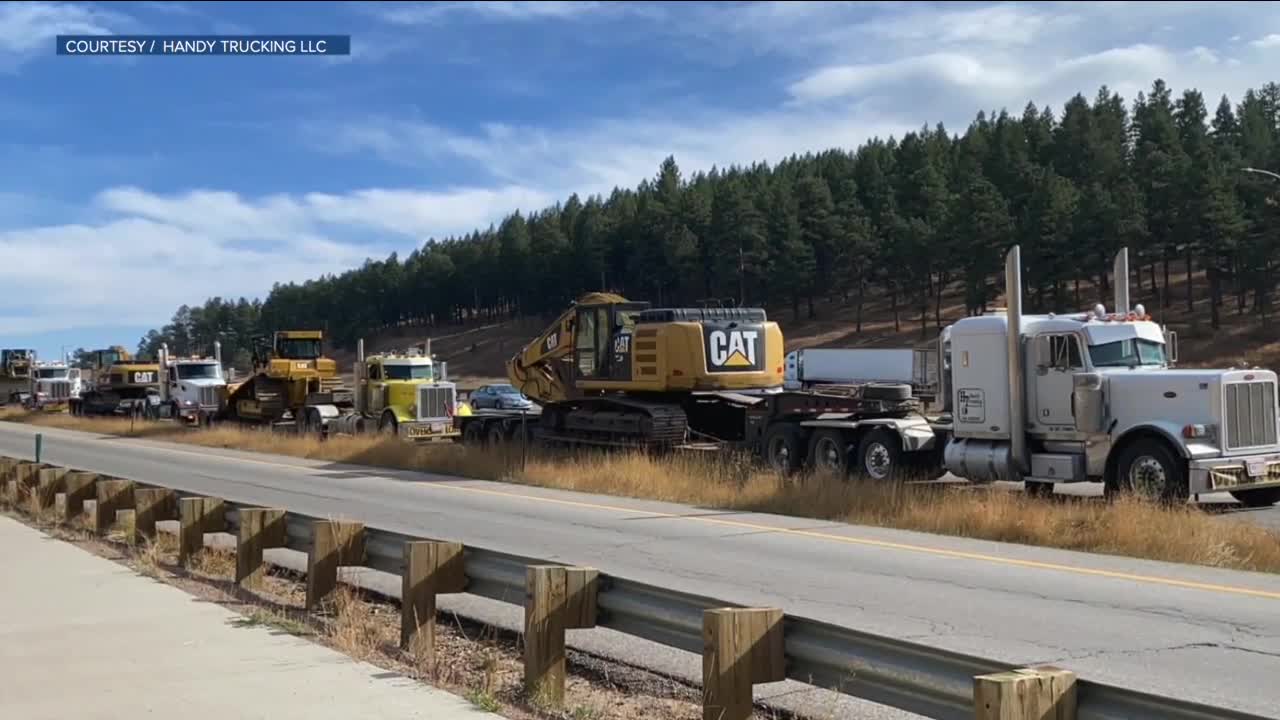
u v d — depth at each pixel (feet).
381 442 96.73
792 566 38.68
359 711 20.52
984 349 58.85
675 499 61.87
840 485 55.21
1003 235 265.54
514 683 23.52
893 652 16.39
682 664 26.23
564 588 21.89
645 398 83.51
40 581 35.04
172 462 95.40
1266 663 24.90
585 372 86.94
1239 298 262.67
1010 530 45.78
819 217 321.52
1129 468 52.75
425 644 25.54
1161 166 298.56
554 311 413.59
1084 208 262.47
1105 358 55.21
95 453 108.58
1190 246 257.34
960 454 59.47
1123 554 41.37
